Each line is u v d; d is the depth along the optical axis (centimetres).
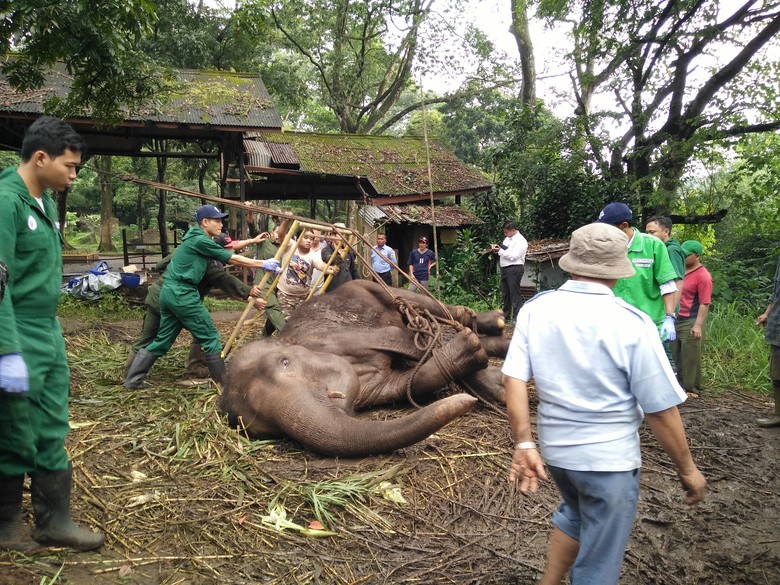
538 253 1499
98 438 502
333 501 409
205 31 2144
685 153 1512
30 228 325
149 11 762
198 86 1466
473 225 1830
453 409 431
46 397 336
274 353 529
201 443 495
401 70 3059
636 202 1656
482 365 582
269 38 2544
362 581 340
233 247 757
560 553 290
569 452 264
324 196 1906
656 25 1543
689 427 602
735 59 1497
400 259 1762
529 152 1894
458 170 1891
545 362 269
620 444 262
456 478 458
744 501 451
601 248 269
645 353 255
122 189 3781
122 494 416
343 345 591
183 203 3750
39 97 1269
